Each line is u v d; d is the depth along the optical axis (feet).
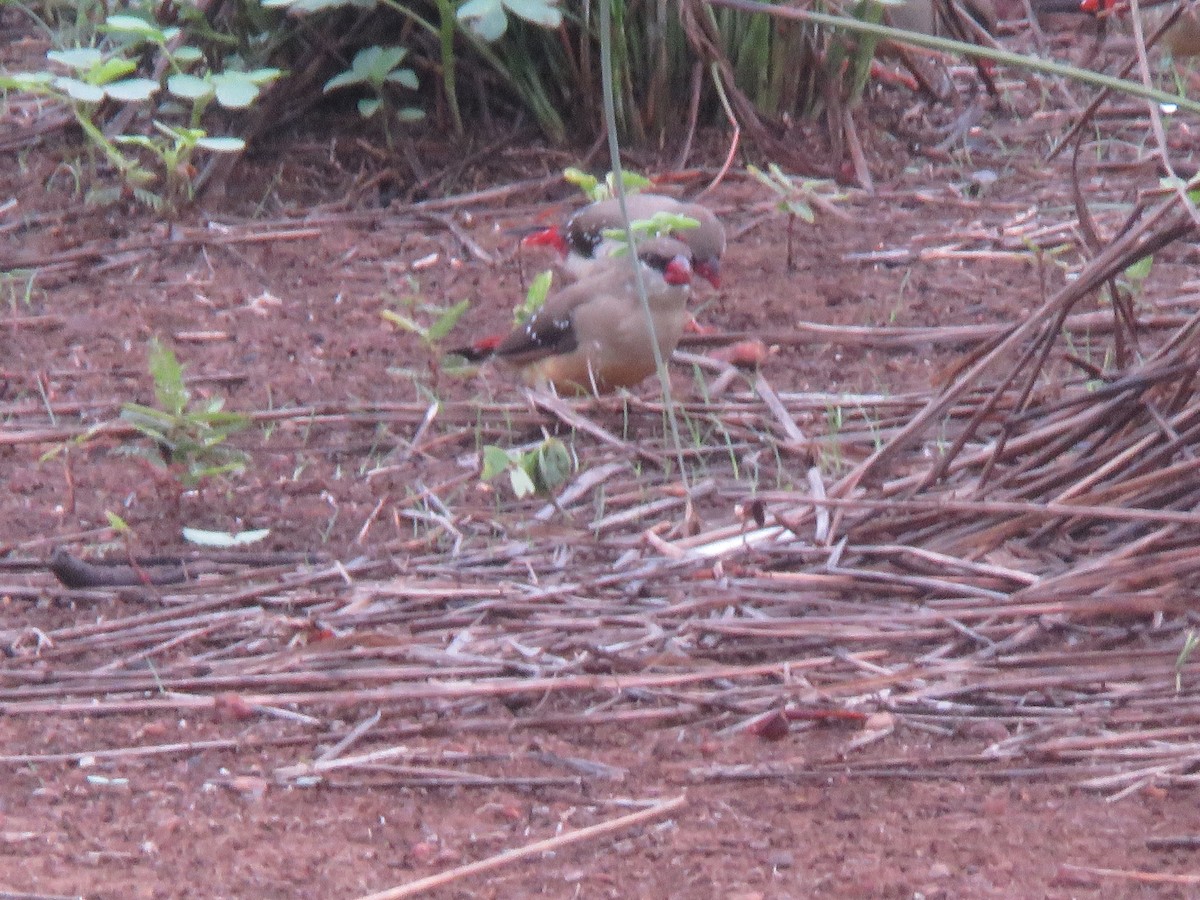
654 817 18.57
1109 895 16.83
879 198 41.39
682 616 23.17
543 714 21.02
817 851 17.84
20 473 28.17
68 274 37.27
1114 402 25.11
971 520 24.85
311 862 17.80
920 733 20.43
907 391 30.89
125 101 43.62
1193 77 47.67
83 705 21.18
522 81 43.91
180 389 27.20
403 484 27.81
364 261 37.96
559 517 26.48
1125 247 24.22
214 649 22.76
